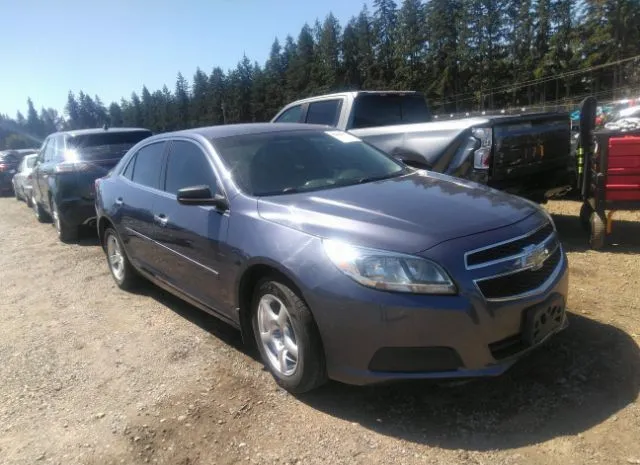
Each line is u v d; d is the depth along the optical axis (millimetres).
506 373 3484
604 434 2854
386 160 4730
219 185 3994
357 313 2926
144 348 4328
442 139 6215
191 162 4461
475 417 3082
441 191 3789
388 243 2979
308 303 3113
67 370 4043
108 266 6527
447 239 2975
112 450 3033
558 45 66125
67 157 8500
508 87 69938
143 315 5086
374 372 2969
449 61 72250
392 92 8211
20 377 3975
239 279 3613
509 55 70750
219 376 3770
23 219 11891
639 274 5137
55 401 3609
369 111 7906
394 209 3334
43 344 4551
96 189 6145
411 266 2891
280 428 3117
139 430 3197
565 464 2656
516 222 3246
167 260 4605
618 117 13555
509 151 6047
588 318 4215
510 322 2969
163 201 4617
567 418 3008
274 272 3359
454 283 2863
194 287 4289
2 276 6855
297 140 4574
